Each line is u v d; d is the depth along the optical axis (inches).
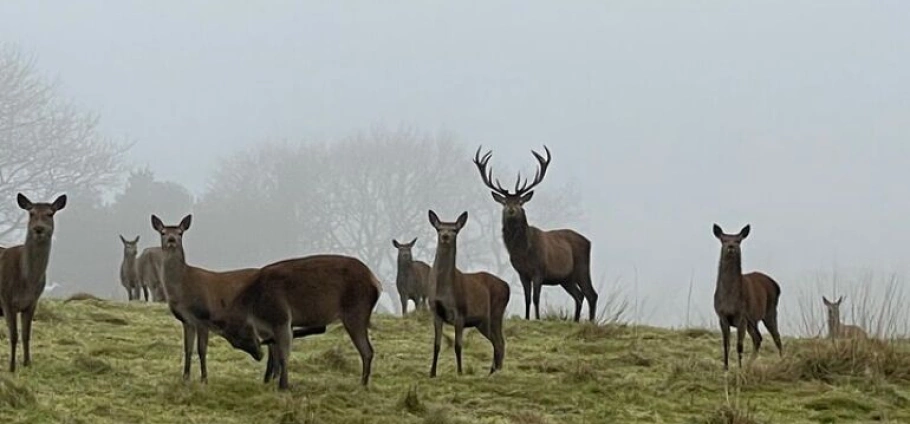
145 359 1739.7
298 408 1412.4
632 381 1675.7
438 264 1707.7
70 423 1314.0
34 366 1612.9
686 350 1993.1
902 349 1771.7
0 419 1309.1
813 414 1531.7
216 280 1545.3
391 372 1724.9
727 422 1462.8
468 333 2106.3
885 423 1492.4
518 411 1507.1
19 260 1581.0
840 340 1776.6
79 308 2252.7
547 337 2107.5
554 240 2573.8
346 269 1576.0
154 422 1353.3
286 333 1533.0
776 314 1951.3
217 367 1702.8
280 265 1560.0
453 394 1576.0
